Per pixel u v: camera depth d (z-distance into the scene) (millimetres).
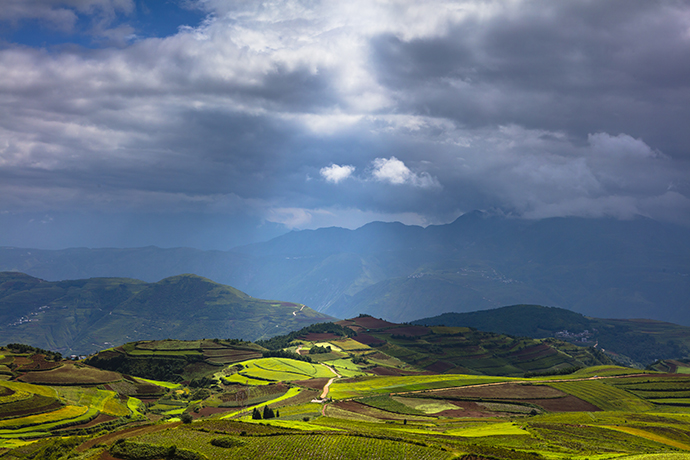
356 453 113688
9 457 142375
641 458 109875
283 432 131000
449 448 119188
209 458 109812
